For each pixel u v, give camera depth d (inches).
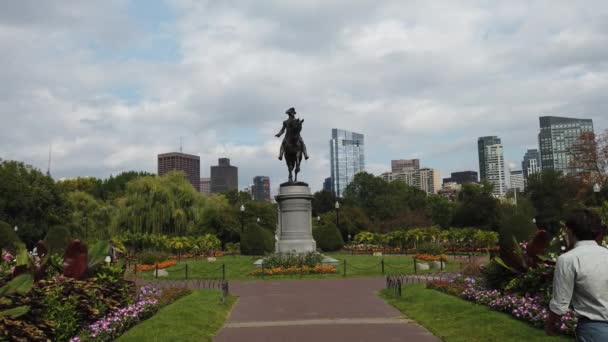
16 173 2186.3
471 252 1823.3
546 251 543.5
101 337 424.5
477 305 560.4
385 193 3934.5
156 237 1772.9
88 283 477.1
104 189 3759.8
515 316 483.5
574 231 232.7
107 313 491.5
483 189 3710.6
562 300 220.2
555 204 2522.1
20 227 2062.0
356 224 2987.2
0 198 2033.7
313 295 784.3
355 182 4074.8
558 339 386.0
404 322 542.0
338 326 526.3
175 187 2349.9
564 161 6171.3
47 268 506.6
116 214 2287.2
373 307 653.3
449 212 3801.7
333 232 1948.8
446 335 459.2
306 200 1291.8
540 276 502.0
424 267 1173.1
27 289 360.5
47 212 2198.6
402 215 3329.2
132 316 500.1
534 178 2753.4
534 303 478.6
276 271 1096.8
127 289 555.2
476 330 453.7
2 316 334.6
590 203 1823.3
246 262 1407.5
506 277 578.9
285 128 1341.0
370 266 1220.5
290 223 1277.1
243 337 480.7
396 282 813.2
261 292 834.2
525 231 625.3
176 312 553.0
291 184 1296.8
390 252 1875.0
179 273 1192.8
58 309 406.9
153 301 586.9
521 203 2397.9
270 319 579.8
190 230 2303.2
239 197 3909.9
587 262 219.0
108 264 551.2
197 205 2373.3
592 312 217.2
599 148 2289.6
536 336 405.7
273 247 1873.8
